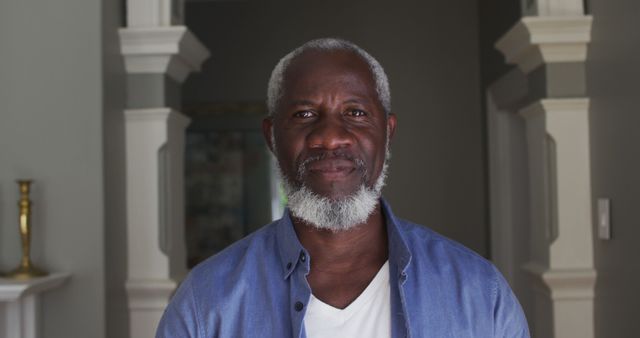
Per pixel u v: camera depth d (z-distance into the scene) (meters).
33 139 2.46
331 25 4.42
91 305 2.43
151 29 2.58
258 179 4.50
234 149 4.50
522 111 2.81
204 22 4.48
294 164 1.25
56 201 2.45
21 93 2.47
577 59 2.55
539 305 2.75
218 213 4.52
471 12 4.36
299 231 1.30
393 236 1.27
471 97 4.35
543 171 2.63
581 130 2.55
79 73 2.46
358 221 1.24
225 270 1.31
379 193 1.29
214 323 1.26
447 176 4.34
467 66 4.35
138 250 2.67
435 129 4.36
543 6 2.52
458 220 4.33
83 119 2.46
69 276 2.42
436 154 4.35
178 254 2.85
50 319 2.43
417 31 4.38
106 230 2.47
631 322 2.20
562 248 2.56
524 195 3.93
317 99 1.24
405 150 4.36
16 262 2.46
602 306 2.46
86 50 2.46
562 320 2.55
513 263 3.97
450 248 1.32
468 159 4.34
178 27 2.58
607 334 2.41
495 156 4.00
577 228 2.55
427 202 4.35
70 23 2.46
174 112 2.71
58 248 2.45
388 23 4.39
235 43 4.47
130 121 2.68
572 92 2.56
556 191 2.56
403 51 4.38
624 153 2.21
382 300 1.24
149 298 2.66
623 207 2.24
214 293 1.28
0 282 2.21
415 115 4.36
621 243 2.27
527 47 2.58
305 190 1.24
